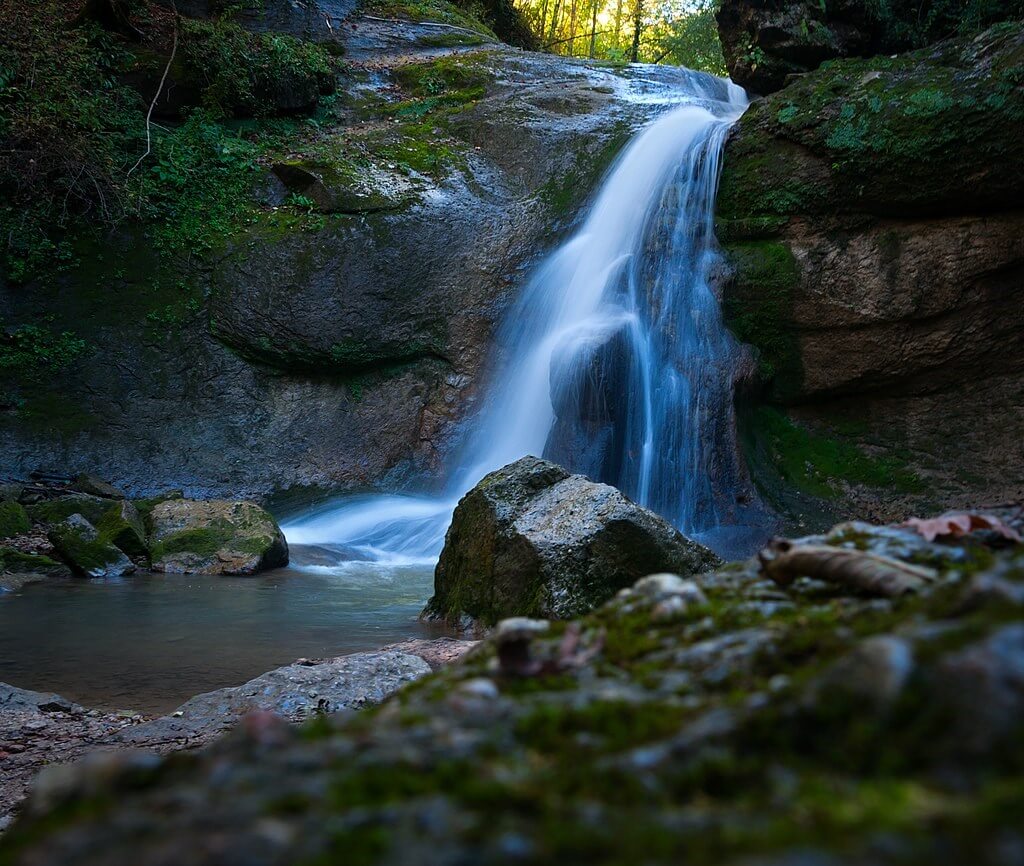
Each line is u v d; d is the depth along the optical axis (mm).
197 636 8828
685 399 16188
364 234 18938
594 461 15398
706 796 1116
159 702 6641
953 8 19781
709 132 18703
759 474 16391
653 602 2123
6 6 18766
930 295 16234
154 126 19891
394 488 18266
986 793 919
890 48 20547
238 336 18312
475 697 1562
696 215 18062
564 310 18344
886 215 16672
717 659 1662
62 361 17281
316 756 1247
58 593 11148
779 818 994
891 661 1146
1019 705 998
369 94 23266
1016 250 15617
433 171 20234
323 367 18656
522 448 18078
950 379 16578
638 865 913
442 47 26141
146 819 1064
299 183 19484
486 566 8734
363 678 6234
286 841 980
